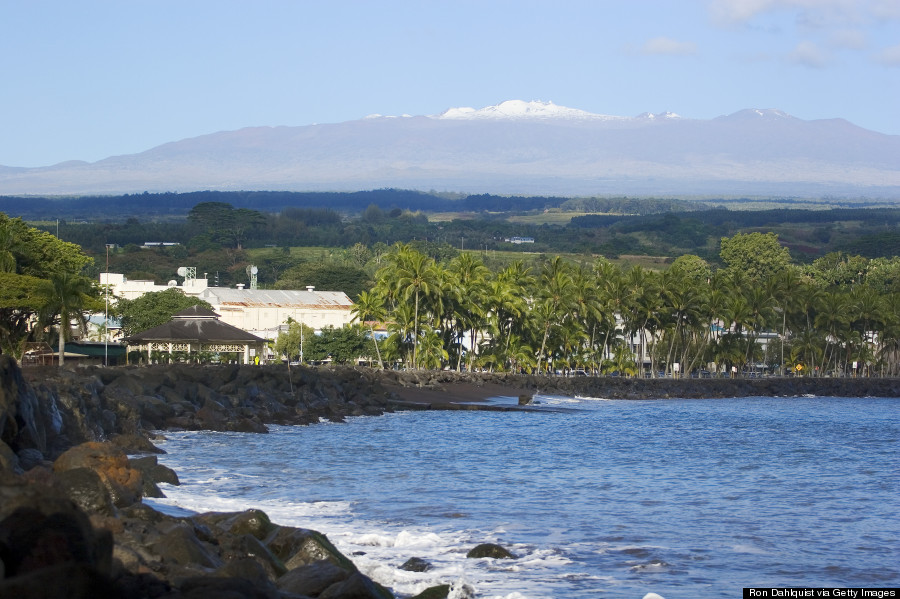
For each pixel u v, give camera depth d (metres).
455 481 72.88
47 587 18.38
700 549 49.53
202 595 23.98
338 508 57.78
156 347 162.62
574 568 43.88
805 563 47.09
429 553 45.28
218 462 77.38
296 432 109.50
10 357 58.03
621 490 70.94
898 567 46.72
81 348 169.00
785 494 70.81
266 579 27.81
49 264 167.88
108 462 45.53
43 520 20.22
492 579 40.72
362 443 99.56
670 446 108.75
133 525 34.75
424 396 179.75
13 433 51.44
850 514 61.94
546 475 78.69
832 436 128.88
